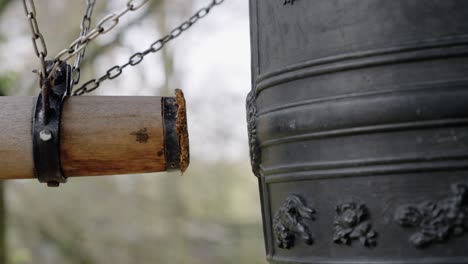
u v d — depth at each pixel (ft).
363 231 7.11
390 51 7.14
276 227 8.06
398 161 6.99
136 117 8.68
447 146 6.87
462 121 6.82
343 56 7.39
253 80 8.80
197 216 46.44
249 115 8.68
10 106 8.72
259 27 8.63
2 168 8.64
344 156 7.32
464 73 6.93
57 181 8.84
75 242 39.42
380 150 7.10
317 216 7.52
